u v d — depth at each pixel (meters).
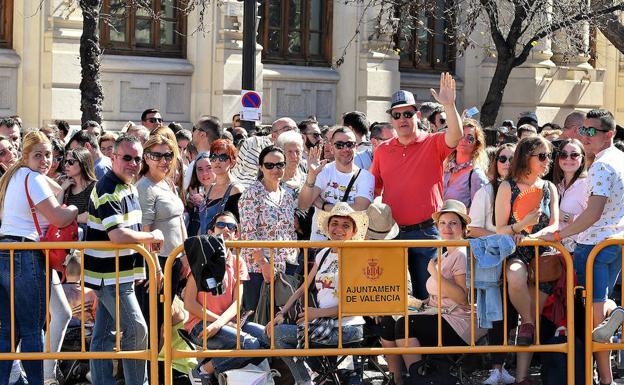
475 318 18.67
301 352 17.81
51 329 19.25
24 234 17.98
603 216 18.67
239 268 17.84
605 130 18.42
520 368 18.91
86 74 34.22
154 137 19.14
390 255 17.94
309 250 21.52
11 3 44.88
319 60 52.84
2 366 17.69
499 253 17.95
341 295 17.81
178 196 20.72
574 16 42.47
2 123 25.59
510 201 19.30
